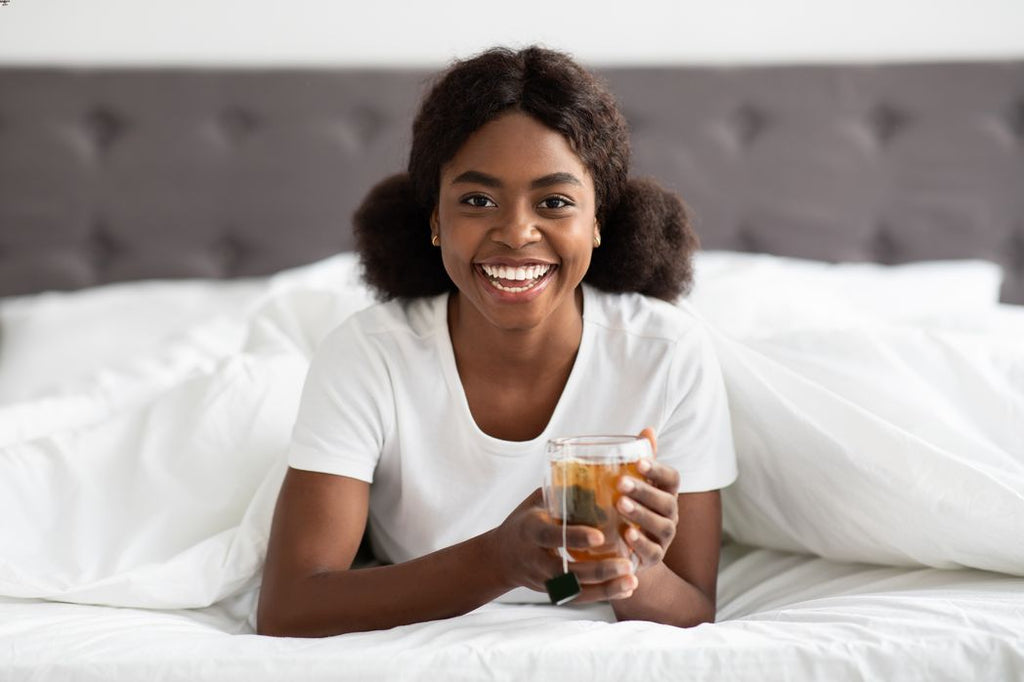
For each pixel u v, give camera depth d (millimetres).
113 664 1000
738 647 985
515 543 1030
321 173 2836
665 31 2836
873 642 987
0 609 1176
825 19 2809
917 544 1257
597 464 966
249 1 2869
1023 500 1166
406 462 1293
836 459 1294
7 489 1355
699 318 1433
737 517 1466
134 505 1380
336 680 979
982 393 1371
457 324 1304
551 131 1164
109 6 2865
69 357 2451
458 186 1173
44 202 2844
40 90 2828
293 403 1502
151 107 2834
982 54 2779
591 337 1302
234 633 1256
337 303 1761
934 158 2727
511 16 2857
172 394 1493
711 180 2771
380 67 2850
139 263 2859
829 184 2750
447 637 1034
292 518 1226
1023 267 2738
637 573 1155
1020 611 1048
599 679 970
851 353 1412
